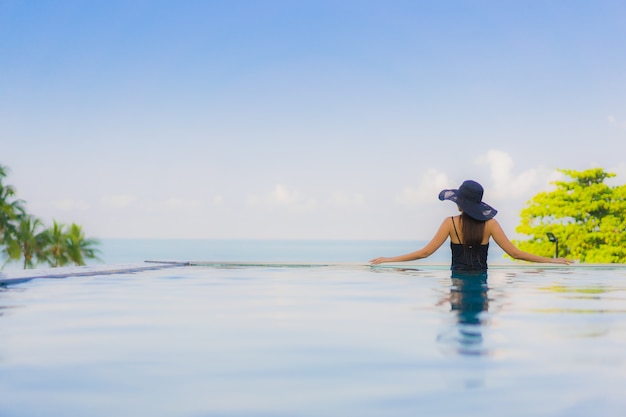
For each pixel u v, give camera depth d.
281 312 3.24
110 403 1.61
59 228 48.56
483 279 5.39
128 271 6.20
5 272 5.39
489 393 1.69
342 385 1.78
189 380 1.84
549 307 3.39
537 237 34.88
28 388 1.75
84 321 2.93
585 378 1.84
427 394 1.68
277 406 1.59
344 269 6.77
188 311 3.29
